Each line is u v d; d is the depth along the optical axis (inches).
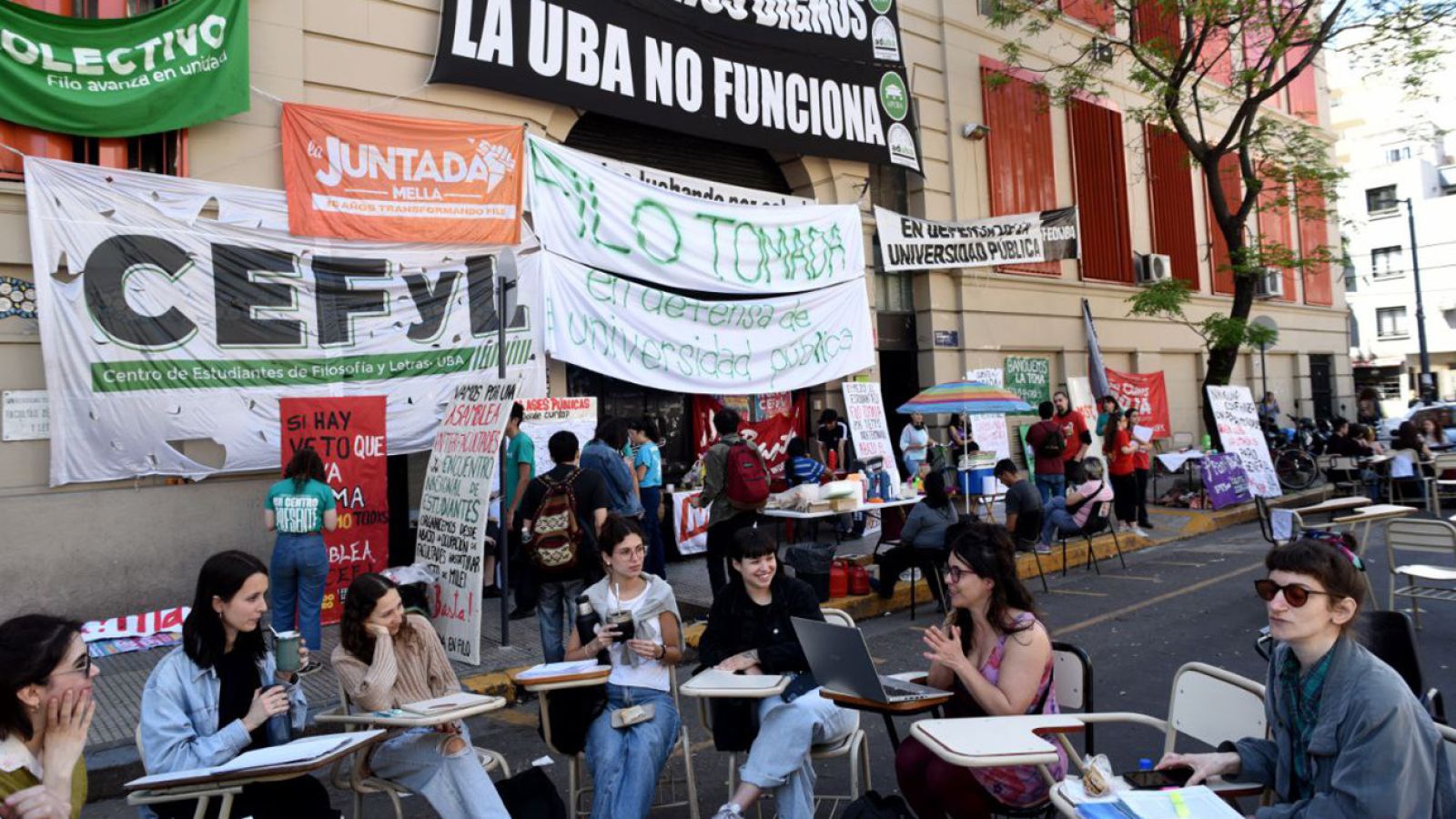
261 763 118.4
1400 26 529.0
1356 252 1620.3
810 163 500.7
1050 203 632.4
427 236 351.9
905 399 575.5
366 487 309.7
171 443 304.2
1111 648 279.0
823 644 141.9
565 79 394.9
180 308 305.1
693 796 158.4
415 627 158.2
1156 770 115.0
